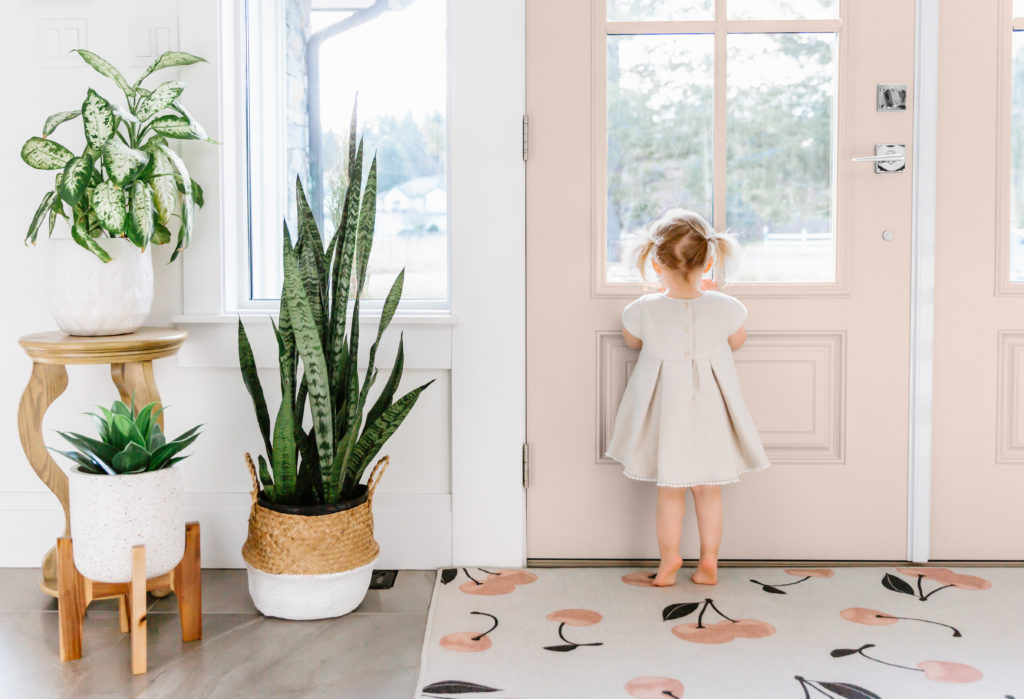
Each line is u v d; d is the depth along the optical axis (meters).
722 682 1.46
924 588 1.90
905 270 2.03
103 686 1.46
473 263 2.03
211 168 1.99
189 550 1.63
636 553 2.08
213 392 2.05
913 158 2.01
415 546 2.06
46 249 1.77
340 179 2.19
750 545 2.08
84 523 1.49
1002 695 1.41
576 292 2.04
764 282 2.06
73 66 2.00
